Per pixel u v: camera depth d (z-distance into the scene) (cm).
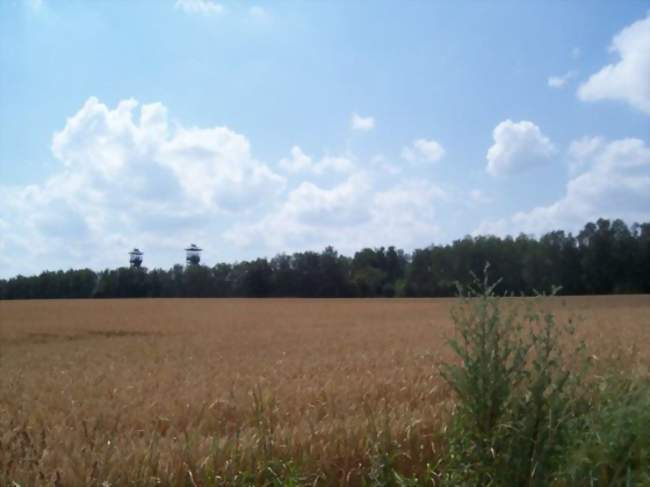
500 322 535
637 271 7488
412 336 2242
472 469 512
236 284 11250
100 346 2281
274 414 818
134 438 691
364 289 10406
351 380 1074
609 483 504
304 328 2958
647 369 812
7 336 3134
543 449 490
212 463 586
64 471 553
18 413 875
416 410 763
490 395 514
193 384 1089
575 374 548
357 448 650
